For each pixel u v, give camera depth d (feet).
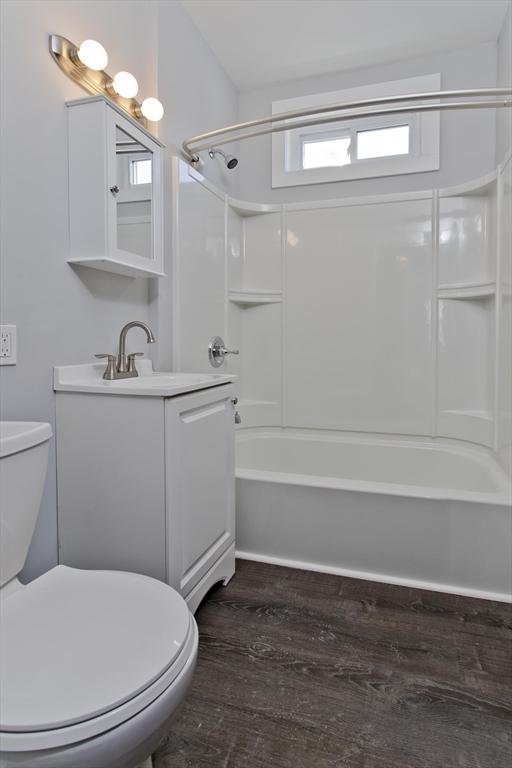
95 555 4.76
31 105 4.54
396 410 8.80
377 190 9.04
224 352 8.44
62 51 4.85
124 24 6.03
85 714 2.21
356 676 4.27
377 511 5.97
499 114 8.05
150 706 2.39
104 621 2.90
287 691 4.09
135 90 5.59
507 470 6.72
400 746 3.54
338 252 9.02
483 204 8.15
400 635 4.87
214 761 3.42
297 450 9.33
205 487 5.21
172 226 7.00
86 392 4.69
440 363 8.52
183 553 4.71
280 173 9.61
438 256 8.43
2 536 3.39
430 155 8.64
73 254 5.09
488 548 5.59
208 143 8.21
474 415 8.09
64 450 4.85
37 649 2.63
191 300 7.53
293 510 6.33
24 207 4.48
